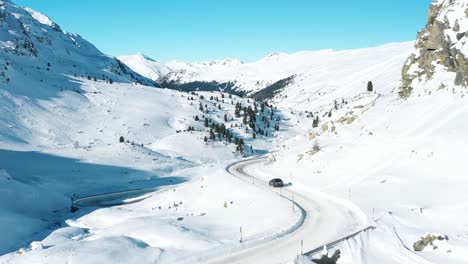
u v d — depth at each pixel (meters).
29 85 191.38
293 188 49.12
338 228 30.70
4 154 97.44
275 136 190.50
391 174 39.81
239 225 36.69
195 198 55.03
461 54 46.25
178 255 28.16
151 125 179.38
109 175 91.06
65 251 30.62
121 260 28.00
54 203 67.06
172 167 104.25
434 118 44.69
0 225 47.44
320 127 75.06
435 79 52.00
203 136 151.75
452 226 25.14
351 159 50.22
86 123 170.62
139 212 52.91
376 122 54.44
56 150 107.31
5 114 149.62
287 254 25.81
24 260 30.78
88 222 51.47
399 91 59.88
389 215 29.95
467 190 30.03
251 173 67.06
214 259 25.89
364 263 22.17
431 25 56.09
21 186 64.19
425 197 31.77
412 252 22.75
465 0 50.09
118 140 158.12
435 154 38.31
